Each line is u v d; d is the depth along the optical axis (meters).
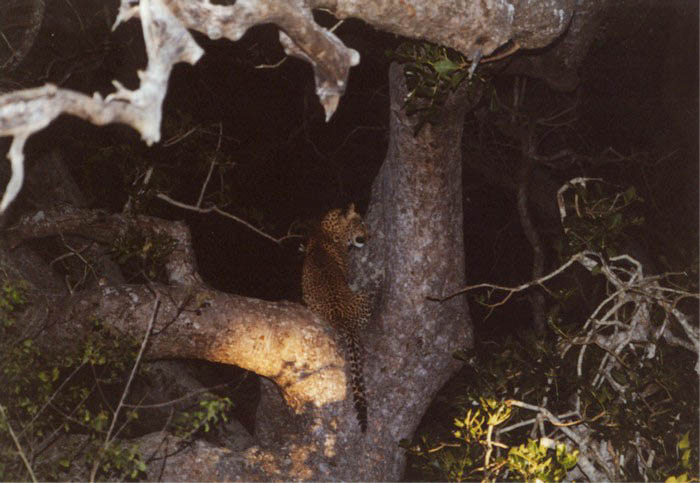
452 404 10.37
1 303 8.57
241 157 17.31
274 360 9.97
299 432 10.27
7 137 11.27
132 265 11.60
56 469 8.38
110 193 12.83
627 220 9.83
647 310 9.88
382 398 10.41
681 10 15.05
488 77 8.77
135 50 12.21
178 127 11.11
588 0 10.45
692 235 15.59
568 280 15.72
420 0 6.78
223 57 14.91
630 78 16.80
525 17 7.62
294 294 17.53
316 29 5.28
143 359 9.73
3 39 10.55
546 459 8.99
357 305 10.48
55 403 8.62
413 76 8.48
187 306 9.73
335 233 10.98
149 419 11.23
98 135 12.32
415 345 10.41
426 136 9.71
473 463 9.54
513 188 17.33
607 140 17.72
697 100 15.41
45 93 4.36
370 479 10.26
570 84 11.88
